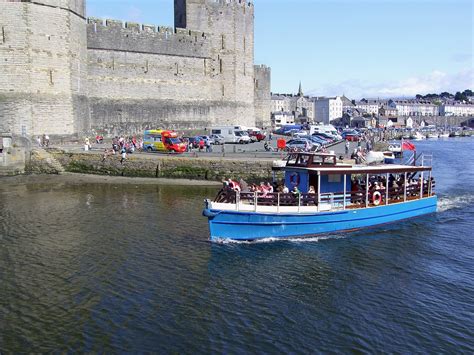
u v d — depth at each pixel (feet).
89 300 55.06
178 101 226.79
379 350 46.11
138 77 211.61
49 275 62.08
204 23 237.04
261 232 77.92
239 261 69.00
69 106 169.99
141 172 140.87
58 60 165.17
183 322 50.60
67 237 78.33
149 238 78.23
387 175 89.81
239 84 251.19
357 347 46.57
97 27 197.06
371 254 73.05
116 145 160.86
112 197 111.34
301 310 53.98
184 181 134.31
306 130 268.82
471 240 80.02
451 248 75.87
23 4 155.53
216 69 241.96
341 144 211.61
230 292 58.34
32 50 158.20
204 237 79.10
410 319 52.03
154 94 217.77
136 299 55.57
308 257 71.46
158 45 217.77
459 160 209.67
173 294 57.21
